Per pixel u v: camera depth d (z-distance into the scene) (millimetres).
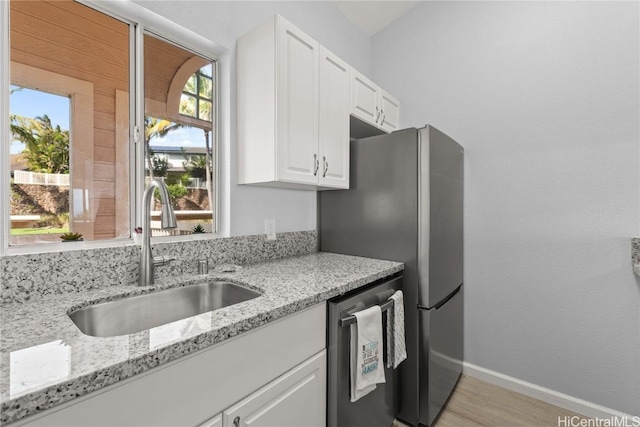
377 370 1310
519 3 1978
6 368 577
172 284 1215
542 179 1894
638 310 1624
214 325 801
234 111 1626
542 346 1899
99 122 1227
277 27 1417
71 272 1055
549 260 1873
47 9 1099
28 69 1055
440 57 2311
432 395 1631
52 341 700
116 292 1076
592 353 1747
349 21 2482
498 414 1755
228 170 1614
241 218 1664
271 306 962
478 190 2125
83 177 1183
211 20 1513
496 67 2061
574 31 1795
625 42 1654
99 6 1226
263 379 933
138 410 650
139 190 1332
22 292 952
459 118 2219
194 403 753
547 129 1877
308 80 1590
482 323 2111
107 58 1252
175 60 1480
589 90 1749
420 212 1634
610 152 1690
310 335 1112
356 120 2037
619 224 1669
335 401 1189
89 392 574
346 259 1810
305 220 2055
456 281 1996
